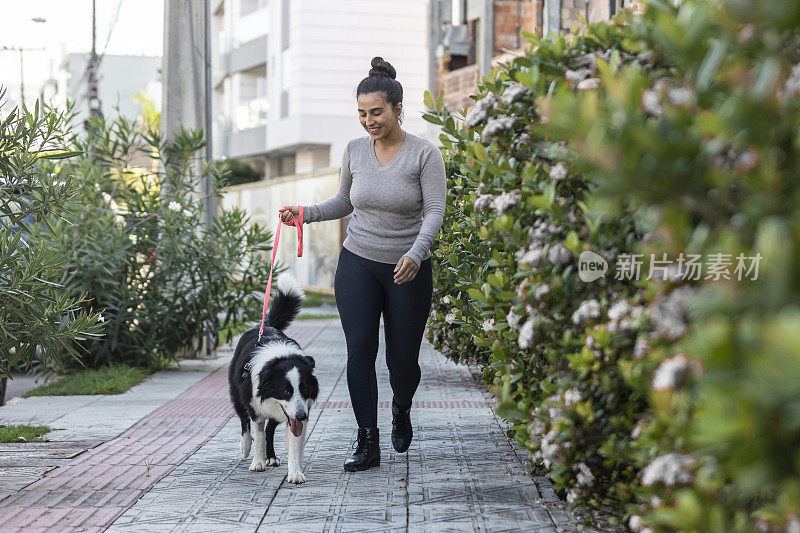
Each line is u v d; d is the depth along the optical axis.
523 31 4.25
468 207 6.00
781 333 1.47
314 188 20.77
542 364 4.11
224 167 11.02
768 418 1.59
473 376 9.07
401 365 5.18
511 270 4.22
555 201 3.64
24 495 4.58
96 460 5.45
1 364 5.48
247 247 10.55
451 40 19.88
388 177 5.09
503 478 4.75
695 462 2.41
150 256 10.02
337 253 19.75
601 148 1.90
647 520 2.69
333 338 13.22
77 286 9.25
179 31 11.26
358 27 28.98
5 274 5.22
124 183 10.15
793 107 1.84
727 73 1.97
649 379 2.91
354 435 6.08
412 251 4.90
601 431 3.53
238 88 36.19
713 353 1.67
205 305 10.10
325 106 29.22
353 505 4.30
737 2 1.78
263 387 4.92
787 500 1.77
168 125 11.26
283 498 4.47
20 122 5.52
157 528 3.96
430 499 4.37
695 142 1.92
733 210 1.96
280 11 30.75
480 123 4.61
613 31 3.82
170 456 5.56
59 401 7.93
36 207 5.63
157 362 10.18
